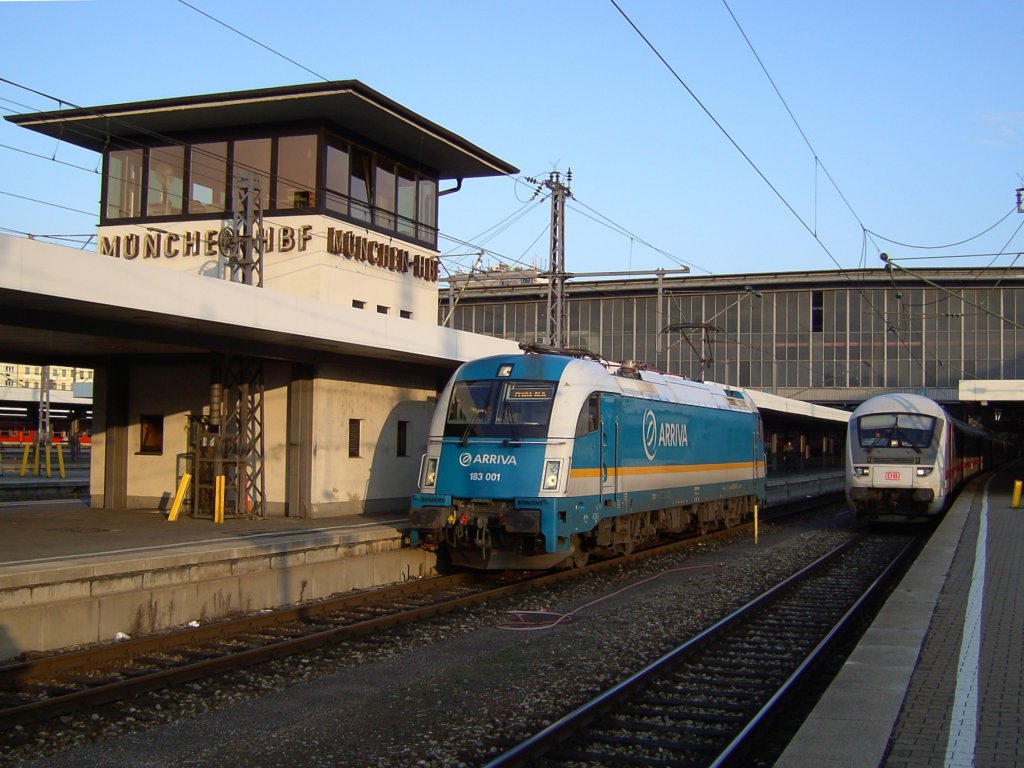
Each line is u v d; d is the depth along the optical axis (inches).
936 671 347.6
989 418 1961.1
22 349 760.3
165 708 345.1
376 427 848.3
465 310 2714.1
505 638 471.2
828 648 440.1
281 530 660.1
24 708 320.2
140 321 591.2
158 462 832.3
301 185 884.0
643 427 744.3
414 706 349.7
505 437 629.6
